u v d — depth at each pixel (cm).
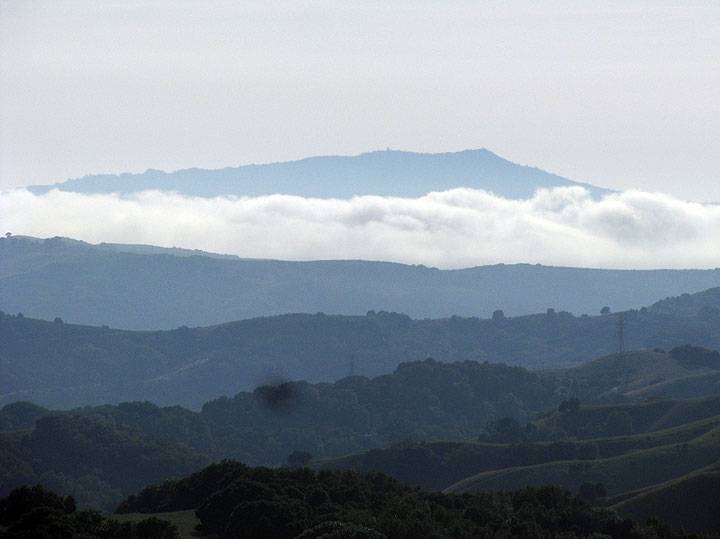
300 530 19538
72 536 19062
